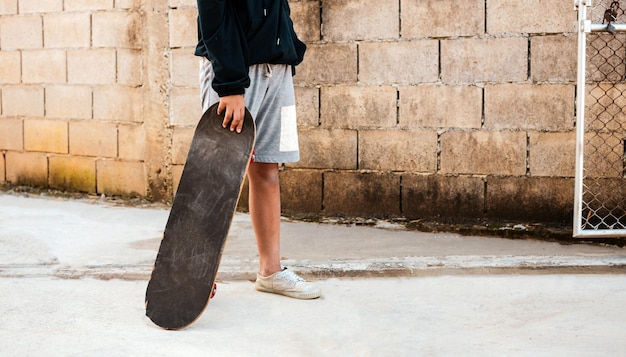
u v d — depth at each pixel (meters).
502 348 2.41
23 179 5.70
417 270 3.33
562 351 2.38
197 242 2.68
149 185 5.15
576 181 3.61
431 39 4.25
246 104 2.79
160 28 4.96
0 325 2.61
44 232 4.17
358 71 4.44
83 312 2.78
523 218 4.18
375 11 4.36
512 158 4.16
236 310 2.82
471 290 3.09
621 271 3.36
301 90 4.58
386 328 2.61
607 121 3.96
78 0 5.29
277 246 3.03
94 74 5.28
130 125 5.18
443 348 2.41
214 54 2.63
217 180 2.71
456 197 4.30
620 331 2.57
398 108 4.38
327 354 2.35
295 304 2.90
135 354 2.33
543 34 4.03
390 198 4.45
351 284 3.19
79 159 5.42
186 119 4.95
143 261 3.55
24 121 5.64
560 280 3.23
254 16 2.73
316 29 4.50
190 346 2.42
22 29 5.57
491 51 4.14
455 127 4.26
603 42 3.92
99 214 4.73
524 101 4.11
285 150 2.92
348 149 4.52
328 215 4.61
